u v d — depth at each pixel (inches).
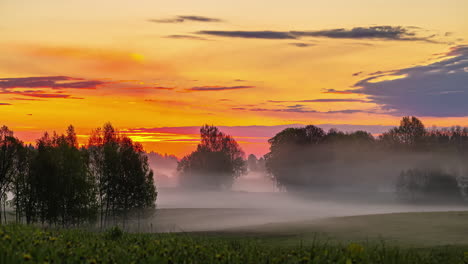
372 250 552.1
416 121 6402.6
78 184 2635.3
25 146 2687.0
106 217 3051.2
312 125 6943.9
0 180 2615.7
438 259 622.8
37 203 2645.2
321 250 521.7
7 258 368.8
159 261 440.5
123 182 3080.7
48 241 521.7
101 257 434.0
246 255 501.7
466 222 2208.4
